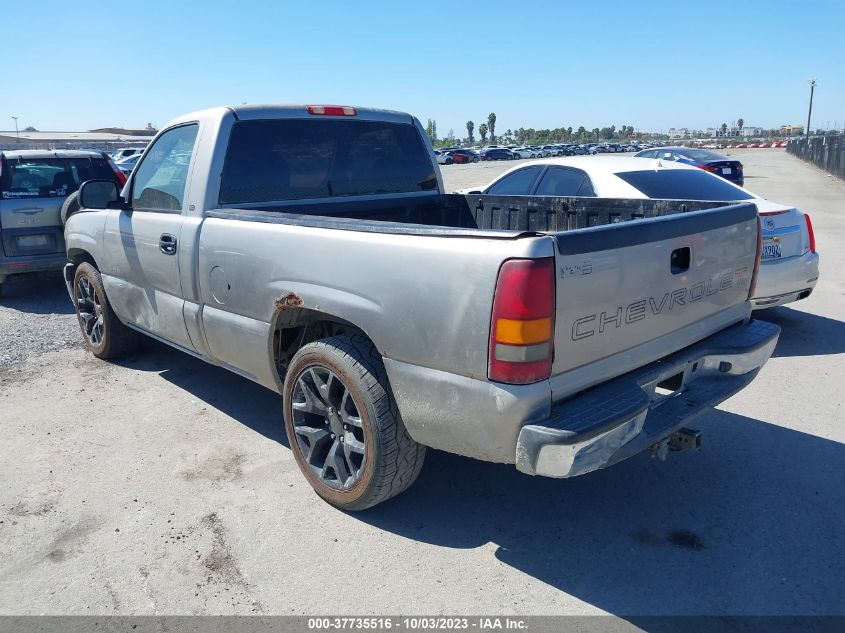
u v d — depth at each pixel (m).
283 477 3.91
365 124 4.84
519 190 7.06
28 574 3.09
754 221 3.73
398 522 3.48
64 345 6.44
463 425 2.82
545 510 3.59
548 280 2.55
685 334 3.34
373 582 3.01
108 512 3.56
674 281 3.15
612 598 2.90
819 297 8.06
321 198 4.61
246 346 3.87
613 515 3.54
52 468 4.03
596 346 2.82
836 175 29.23
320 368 3.41
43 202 8.02
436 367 2.86
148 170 4.70
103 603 2.89
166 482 3.86
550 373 2.65
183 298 4.36
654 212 4.16
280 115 4.40
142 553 3.23
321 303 3.30
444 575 3.06
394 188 5.05
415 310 2.88
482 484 3.86
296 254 3.41
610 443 2.73
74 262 5.99
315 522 3.47
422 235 2.88
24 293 8.91
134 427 4.58
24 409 4.89
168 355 6.07
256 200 4.30
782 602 2.86
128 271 4.94
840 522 3.44
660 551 3.22
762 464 4.05
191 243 4.11
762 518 3.49
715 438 4.40
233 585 3.00
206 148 4.14
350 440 3.40
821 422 4.63
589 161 6.75
